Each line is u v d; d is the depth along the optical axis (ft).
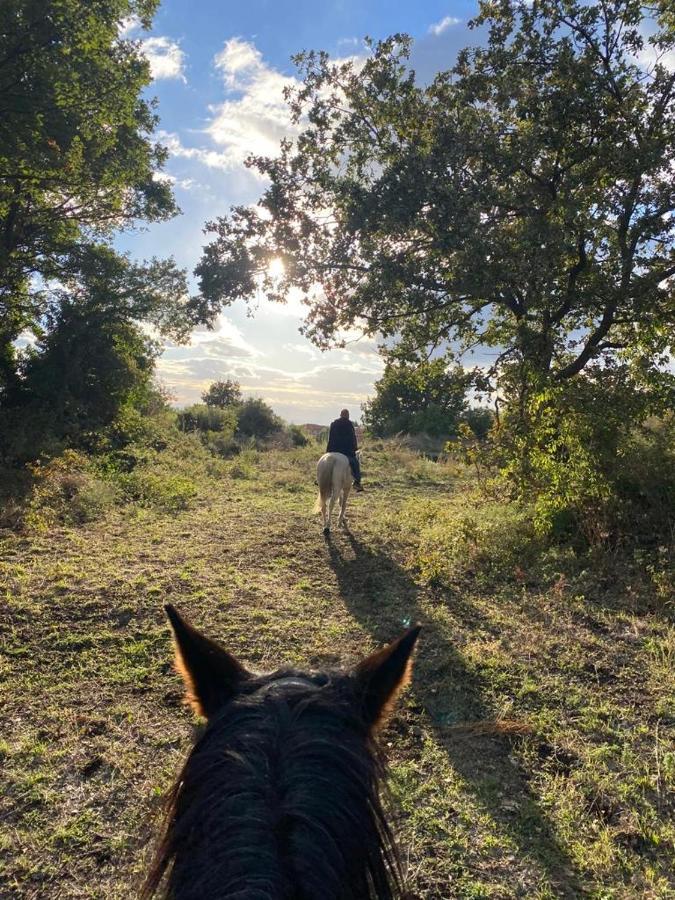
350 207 35.29
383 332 41.27
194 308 40.11
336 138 37.96
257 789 3.47
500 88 34.50
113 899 9.75
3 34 39.99
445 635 19.77
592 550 25.54
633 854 10.78
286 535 32.86
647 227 32.04
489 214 34.68
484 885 10.04
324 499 32.91
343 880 3.28
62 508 34.78
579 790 12.37
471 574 25.79
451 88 36.09
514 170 33.32
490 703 15.75
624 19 32.12
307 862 3.14
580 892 10.02
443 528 31.78
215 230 39.45
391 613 21.94
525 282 31.68
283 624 20.81
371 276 37.09
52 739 14.01
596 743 13.96
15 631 19.17
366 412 115.44
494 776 12.87
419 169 32.48
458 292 35.65
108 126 49.55
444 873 10.30
